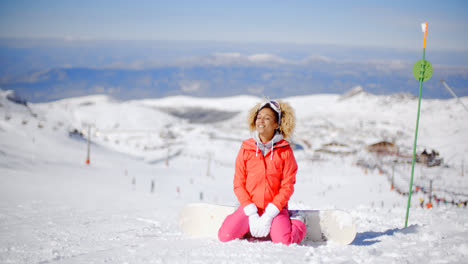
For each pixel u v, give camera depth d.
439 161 97.00
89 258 3.48
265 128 4.26
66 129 108.00
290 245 3.79
